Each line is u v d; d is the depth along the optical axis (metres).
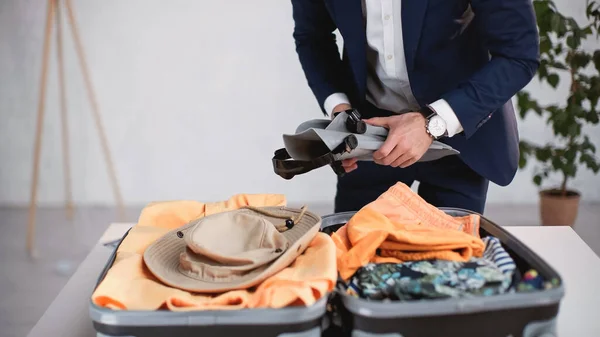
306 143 1.17
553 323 0.87
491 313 0.84
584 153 2.67
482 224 1.13
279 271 0.92
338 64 1.60
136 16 3.10
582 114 2.56
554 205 2.72
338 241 1.07
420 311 0.83
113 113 3.23
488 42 1.27
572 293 1.21
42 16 3.10
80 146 3.26
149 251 1.02
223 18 3.12
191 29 3.13
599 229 3.01
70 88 3.18
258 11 3.11
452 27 1.30
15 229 3.14
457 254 1.01
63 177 3.31
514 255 1.01
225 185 3.35
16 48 3.13
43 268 2.77
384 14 1.32
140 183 3.34
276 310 0.83
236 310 0.83
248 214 1.03
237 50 3.16
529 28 1.22
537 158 2.71
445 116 1.21
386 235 1.01
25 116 3.22
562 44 2.82
